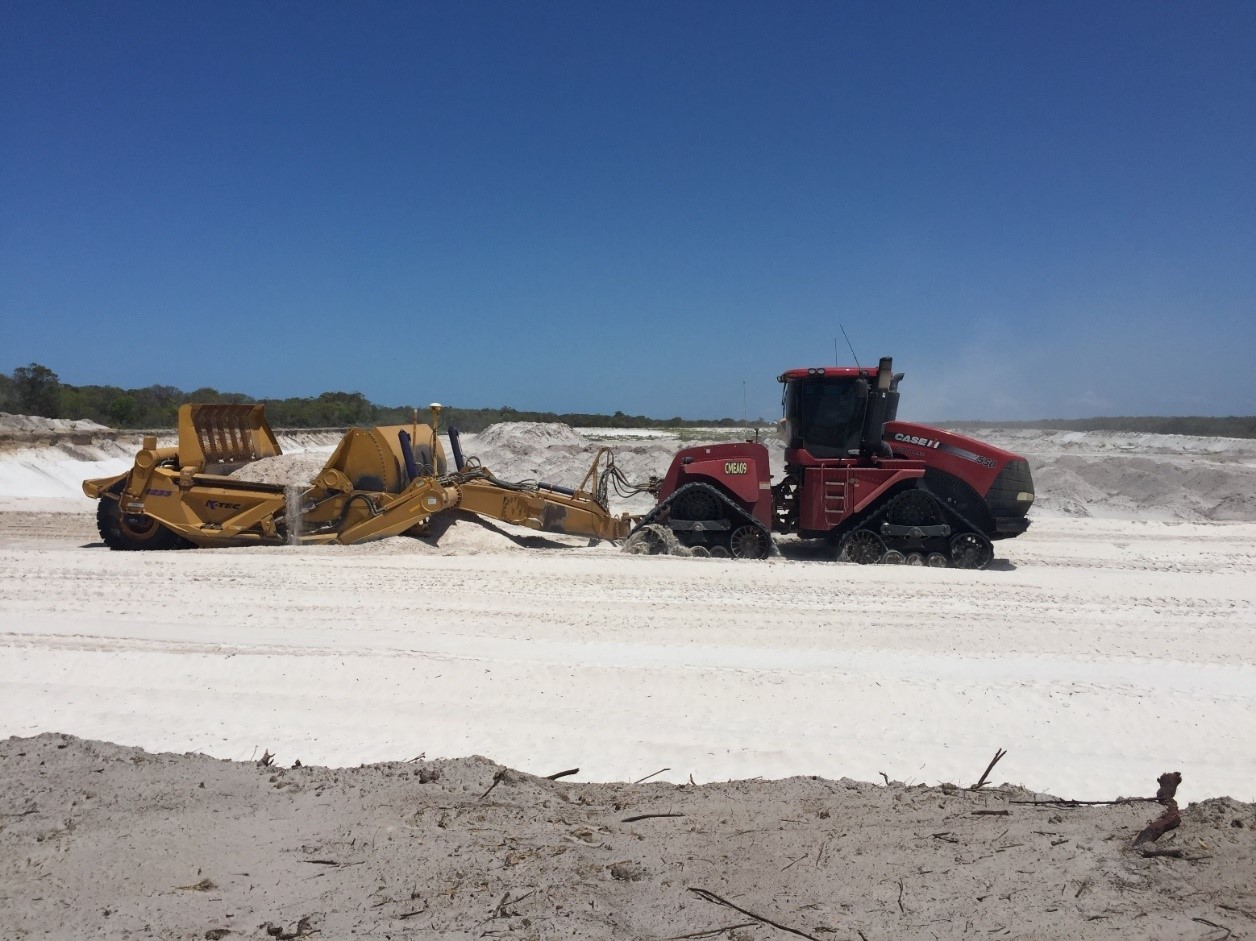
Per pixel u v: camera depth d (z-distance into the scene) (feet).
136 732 22.97
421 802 16.12
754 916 12.21
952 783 19.44
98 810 15.28
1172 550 52.80
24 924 11.60
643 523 49.26
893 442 50.42
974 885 12.98
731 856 14.26
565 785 18.13
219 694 25.26
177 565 41.96
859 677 26.17
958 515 47.16
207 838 14.25
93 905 12.10
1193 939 11.37
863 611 34.96
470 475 49.60
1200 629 33.09
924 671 27.48
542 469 93.09
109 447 105.70
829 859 14.07
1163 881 12.90
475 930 11.69
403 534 48.06
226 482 48.29
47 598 35.55
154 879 12.89
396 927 11.72
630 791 17.75
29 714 24.06
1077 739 22.93
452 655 28.30
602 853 14.30
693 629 32.04
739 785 18.20
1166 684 26.58
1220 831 14.49
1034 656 29.45
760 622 33.09
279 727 23.30
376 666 26.81
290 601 35.29
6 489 84.58
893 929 11.87
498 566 42.19
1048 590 38.99
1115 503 84.84
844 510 48.32
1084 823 15.34
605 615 33.78
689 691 25.25
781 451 93.09
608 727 23.36
